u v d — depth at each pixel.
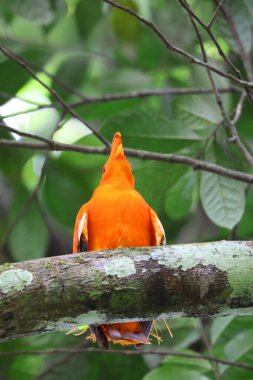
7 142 9.94
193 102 10.86
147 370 11.81
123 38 14.75
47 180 13.43
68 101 13.76
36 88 15.78
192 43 13.83
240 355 10.16
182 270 6.86
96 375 11.83
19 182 12.75
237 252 6.95
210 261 6.89
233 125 9.70
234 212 10.00
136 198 8.16
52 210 13.38
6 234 11.80
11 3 12.48
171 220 13.85
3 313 6.63
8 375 12.16
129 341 7.78
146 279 6.81
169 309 6.90
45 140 9.80
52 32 15.77
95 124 15.15
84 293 6.73
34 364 12.20
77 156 14.02
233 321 10.52
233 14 11.36
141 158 9.95
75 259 6.86
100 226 8.03
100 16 13.57
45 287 6.69
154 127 10.78
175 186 11.12
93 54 14.42
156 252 6.94
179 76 15.20
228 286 6.86
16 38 14.11
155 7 14.34
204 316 7.03
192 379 9.91
